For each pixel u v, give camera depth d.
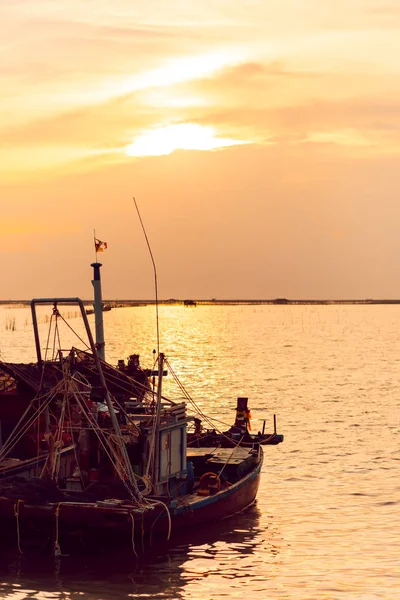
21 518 27.39
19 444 33.84
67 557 27.48
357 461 43.38
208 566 26.98
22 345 150.38
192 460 34.03
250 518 32.50
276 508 34.06
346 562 27.48
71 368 30.67
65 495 27.73
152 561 27.28
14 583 25.25
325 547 28.98
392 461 43.38
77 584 25.23
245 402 39.88
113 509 26.66
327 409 64.12
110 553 27.91
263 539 29.81
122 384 33.03
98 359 28.78
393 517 32.66
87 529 27.22
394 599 24.41
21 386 33.72
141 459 29.34
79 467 29.27
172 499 29.58
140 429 29.20
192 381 86.50
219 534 30.28
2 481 28.75
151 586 25.16
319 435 51.56
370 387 80.81
